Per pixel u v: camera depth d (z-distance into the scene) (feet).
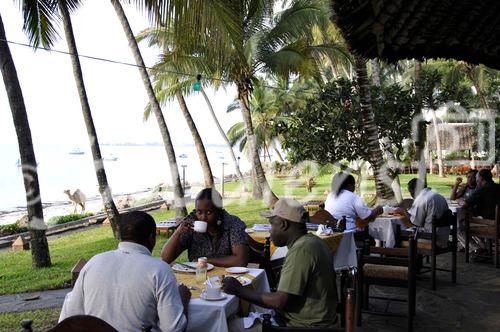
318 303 10.62
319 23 51.80
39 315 19.56
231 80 47.34
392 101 37.58
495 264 25.34
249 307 13.66
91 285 9.90
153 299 9.86
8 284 24.95
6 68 27.99
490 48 8.38
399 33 8.04
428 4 7.69
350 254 21.45
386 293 21.18
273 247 18.80
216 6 23.88
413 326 17.04
